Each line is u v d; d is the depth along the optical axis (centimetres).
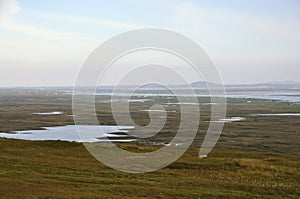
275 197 2042
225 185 2245
